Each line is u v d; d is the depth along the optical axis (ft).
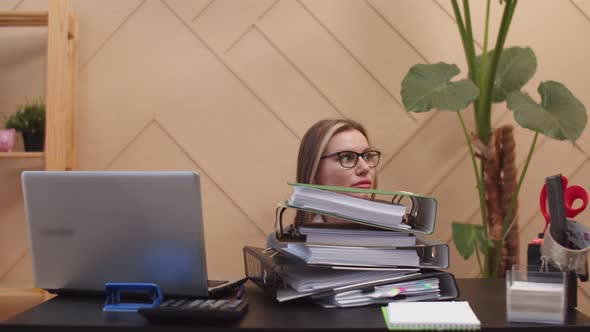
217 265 7.32
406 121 7.36
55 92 6.53
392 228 3.42
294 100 7.38
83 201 3.39
